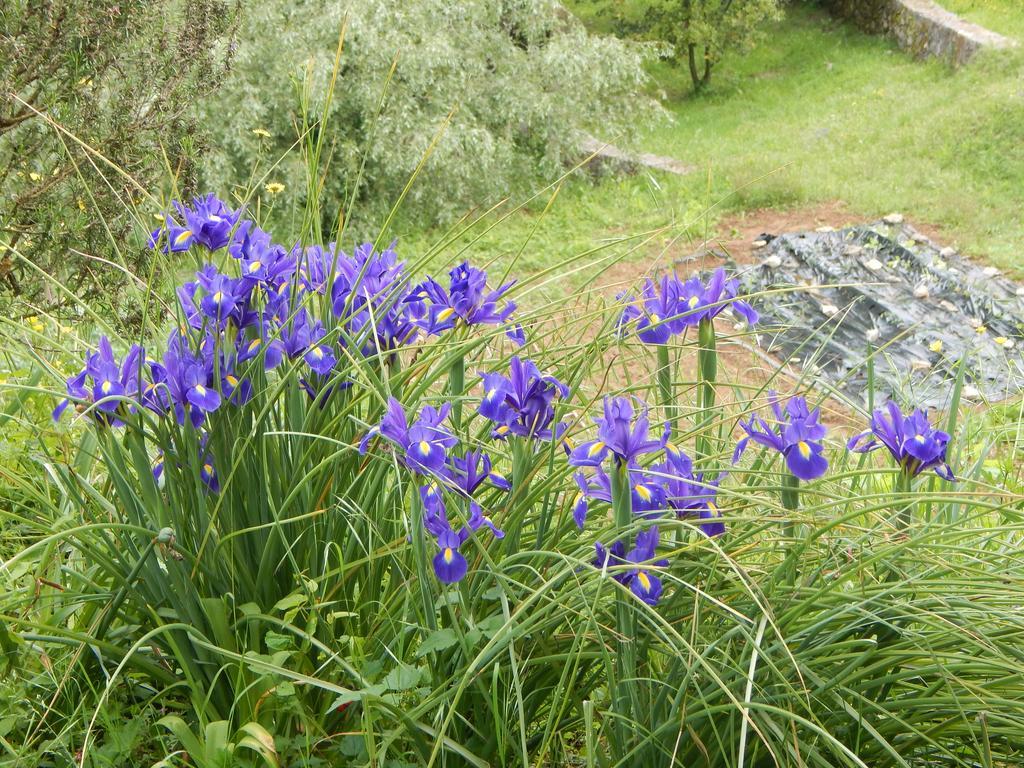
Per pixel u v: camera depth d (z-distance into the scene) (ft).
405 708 8.20
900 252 37.19
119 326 13.78
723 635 7.61
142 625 8.71
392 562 9.02
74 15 17.85
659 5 72.13
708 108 66.85
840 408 25.52
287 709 8.07
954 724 8.05
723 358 24.44
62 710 8.69
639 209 44.70
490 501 9.25
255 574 8.92
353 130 42.65
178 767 8.34
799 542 7.93
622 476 7.00
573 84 48.34
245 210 9.66
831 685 7.38
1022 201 41.96
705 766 7.91
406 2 44.45
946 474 7.77
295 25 42.29
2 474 9.47
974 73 56.54
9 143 19.21
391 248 9.68
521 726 6.87
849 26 75.92
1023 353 25.25
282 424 9.79
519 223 43.93
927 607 7.55
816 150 51.75
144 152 18.25
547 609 7.27
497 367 9.72
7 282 18.03
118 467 8.43
